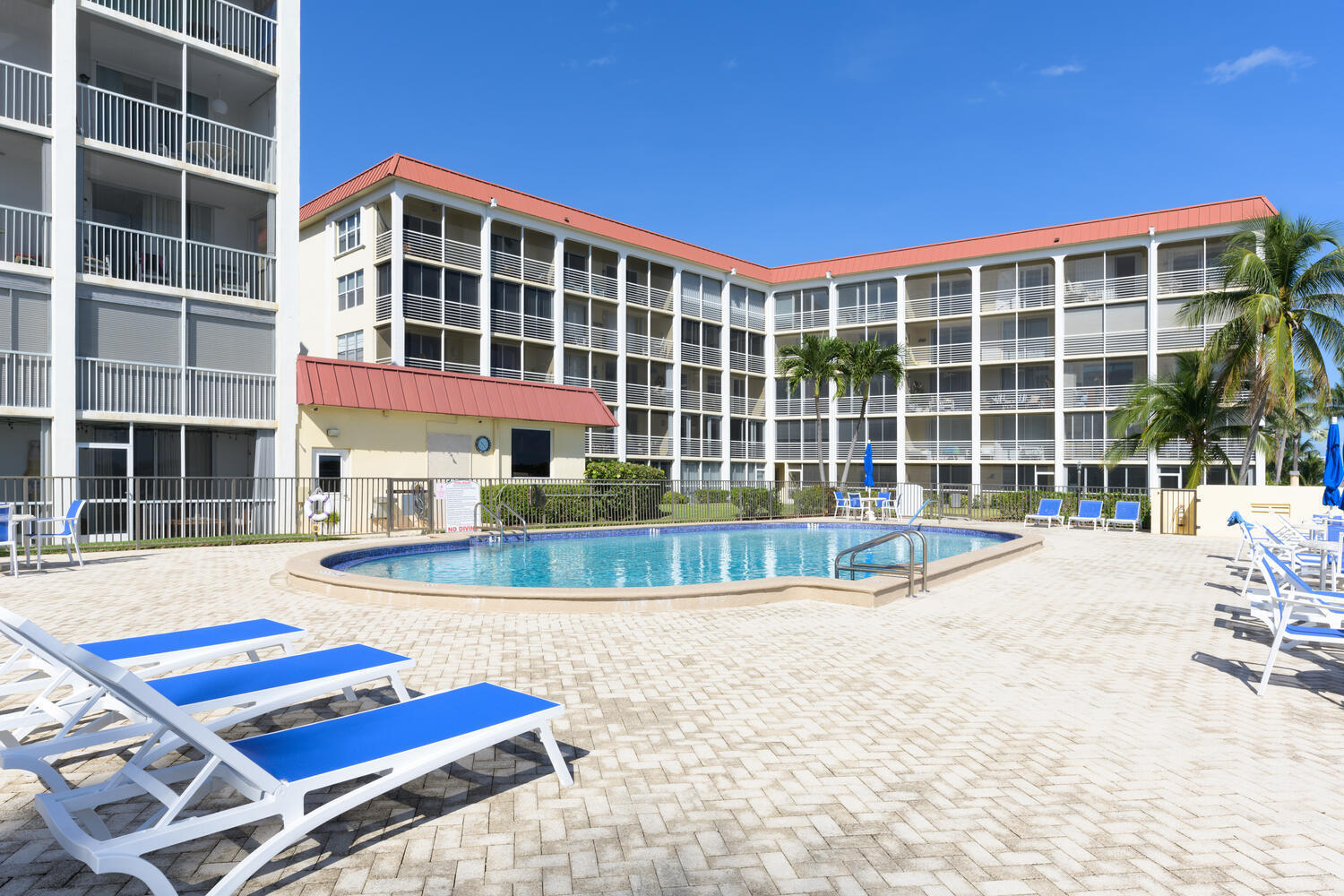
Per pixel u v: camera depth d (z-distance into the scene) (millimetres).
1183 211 34469
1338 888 2697
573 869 2783
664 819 3215
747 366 44875
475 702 3549
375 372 21891
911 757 3965
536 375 35500
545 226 35125
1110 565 13273
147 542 15766
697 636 7016
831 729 4402
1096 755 4012
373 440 21438
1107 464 28453
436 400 22766
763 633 7207
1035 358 38281
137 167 18156
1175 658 6281
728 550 17562
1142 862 2875
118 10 17703
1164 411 26109
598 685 5316
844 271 43031
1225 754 4039
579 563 14906
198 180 19062
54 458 16219
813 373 35750
